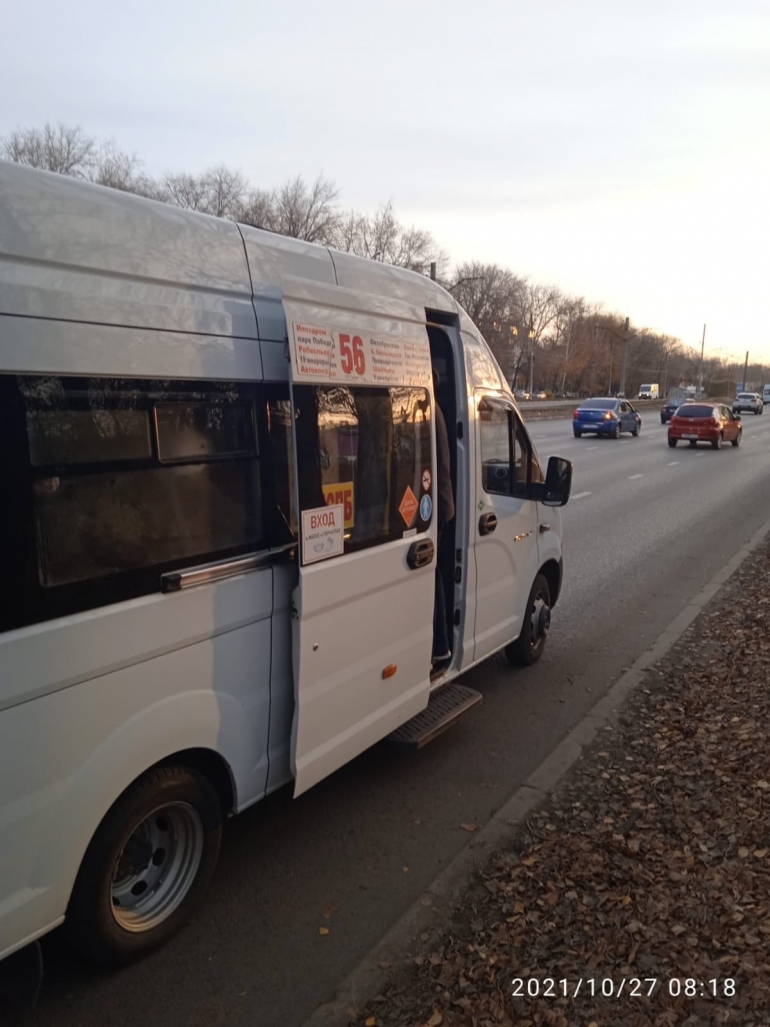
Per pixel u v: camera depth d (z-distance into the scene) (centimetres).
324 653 363
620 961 301
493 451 544
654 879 352
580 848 384
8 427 244
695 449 2981
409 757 501
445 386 501
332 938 334
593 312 12675
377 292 427
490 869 377
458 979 299
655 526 1318
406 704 437
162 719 297
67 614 263
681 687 603
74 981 307
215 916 346
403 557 417
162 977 310
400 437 411
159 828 323
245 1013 293
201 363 306
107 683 277
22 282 248
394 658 420
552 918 331
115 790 281
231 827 419
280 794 453
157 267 294
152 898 323
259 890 365
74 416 263
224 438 319
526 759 500
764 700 548
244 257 336
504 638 590
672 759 477
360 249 5812
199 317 307
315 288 349
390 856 394
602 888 349
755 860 358
